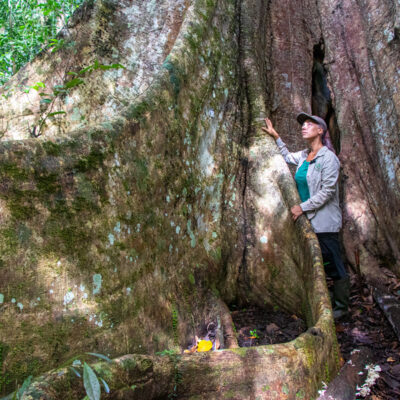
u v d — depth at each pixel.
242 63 4.44
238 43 4.50
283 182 3.97
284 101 4.97
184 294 3.14
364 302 4.12
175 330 2.88
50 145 2.16
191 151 3.41
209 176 3.70
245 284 3.91
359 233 4.69
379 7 4.73
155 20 3.94
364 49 4.87
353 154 4.87
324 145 4.10
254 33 4.59
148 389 2.06
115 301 2.37
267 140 4.22
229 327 3.22
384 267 4.54
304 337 2.66
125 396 1.95
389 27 4.57
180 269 3.17
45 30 4.39
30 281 2.00
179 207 3.20
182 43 3.49
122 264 2.46
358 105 4.88
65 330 2.09
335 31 5.20
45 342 2.01
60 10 4.49
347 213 4.79
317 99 5.46
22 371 1.92
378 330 3.69
